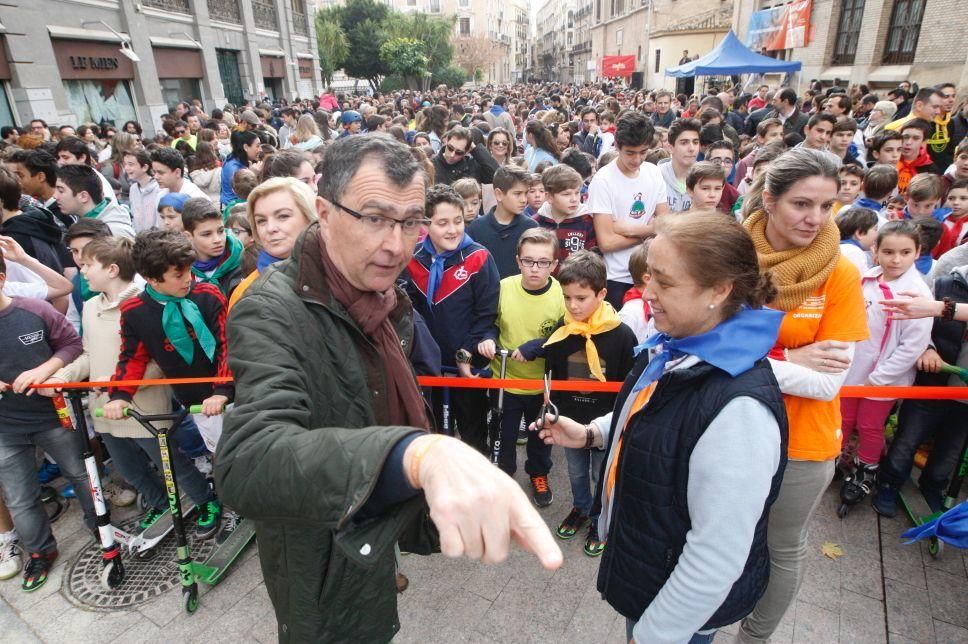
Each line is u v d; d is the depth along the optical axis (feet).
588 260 8.27
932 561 8.48
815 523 9.34
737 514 3.90
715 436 3.98
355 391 3.67
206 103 60.85
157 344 8.48
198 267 10.28
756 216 6.00
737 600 4.66
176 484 7.80
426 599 8.11
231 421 2.93
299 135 23.49
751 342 4.05
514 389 9.68
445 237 9.33
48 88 39.22
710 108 22.80
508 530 2.06
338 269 3.68
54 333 8.50
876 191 12.72
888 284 8.90
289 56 83.20
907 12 47.78
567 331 8.59
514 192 11.40
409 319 4.79
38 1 38.58
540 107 50.39
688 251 4.00
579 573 8.54
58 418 8.66
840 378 5.39
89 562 9.11
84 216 13.58
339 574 4.03
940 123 18.53
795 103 25.62
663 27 111.65
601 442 5.92
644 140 11.47
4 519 8.89
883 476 9.45
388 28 140.05
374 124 29.50
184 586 7.98
